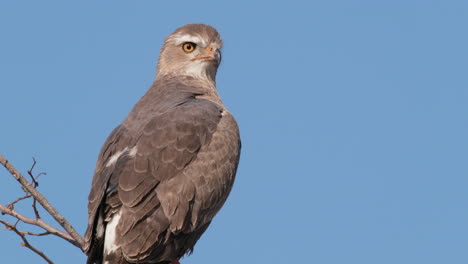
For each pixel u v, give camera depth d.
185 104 14.59
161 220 12.95
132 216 12.76
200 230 13.80
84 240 12.59
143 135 13.68
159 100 15.34
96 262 12.88
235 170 14.34
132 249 12.66
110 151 13.79
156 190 13.08
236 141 14.45
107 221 12.90
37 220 12.59
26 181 12.37
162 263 13.41
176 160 13.41
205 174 13.68
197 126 13.96
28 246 12.52
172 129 13.70
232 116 14.91
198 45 16.91
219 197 13.92
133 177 13.00
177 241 13.27
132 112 14.93
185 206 13.24
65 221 12.52
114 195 12.95
